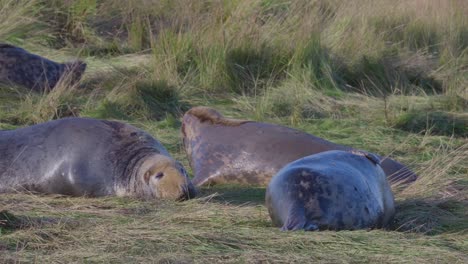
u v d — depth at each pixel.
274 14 49.41
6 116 34.09
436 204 23.89
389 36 49.75
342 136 33.69
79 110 35.22
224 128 28.22
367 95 40.78
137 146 25.09
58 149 24.75
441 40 50.28
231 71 40.81
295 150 27.05
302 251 18.77
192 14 46.75
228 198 24.78
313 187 20.22
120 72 40.25
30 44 45.50
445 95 41.12
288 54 42.31
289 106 37.44
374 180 21.33
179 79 39.97
